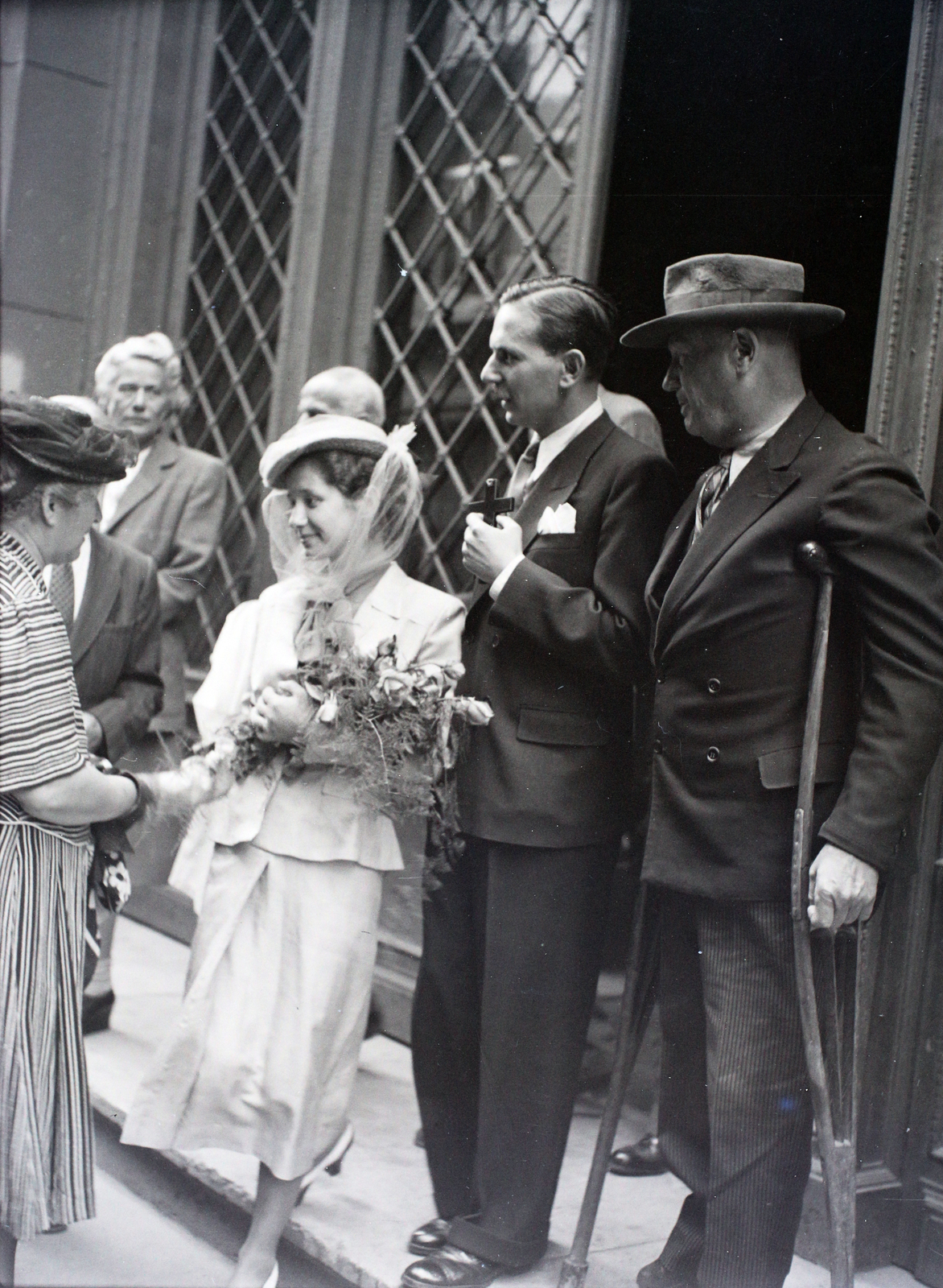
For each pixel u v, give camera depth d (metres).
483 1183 2.28
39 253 4.31
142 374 3.60
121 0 4.36
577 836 2.25
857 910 1.89
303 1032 2.16
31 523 2.09
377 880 2.27
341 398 3.14
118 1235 2.61
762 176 3.08
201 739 2.33
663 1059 2.24
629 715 2.35
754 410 2.13
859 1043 2.41
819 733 1.98
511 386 2.38
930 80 2.38
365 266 3.79
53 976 2.06
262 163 4.13
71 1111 2.10
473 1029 2.40
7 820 2.02
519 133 3.37
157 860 2.46
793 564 2.00
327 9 3.78
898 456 2.39
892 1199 2.41
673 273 2.21
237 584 4.11
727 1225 2.01
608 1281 2.30
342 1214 2.51
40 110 4.28
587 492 2.32
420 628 2.32
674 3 3.08
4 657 1.96
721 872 2.03
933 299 2.36
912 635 1.91
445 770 2.25
